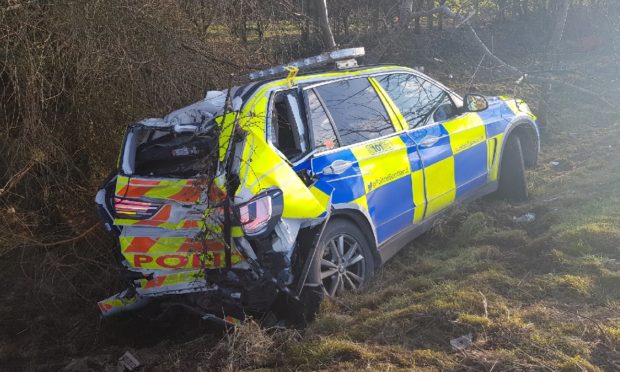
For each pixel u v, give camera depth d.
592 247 4.54
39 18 4.97
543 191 6.45
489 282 4.20
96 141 5.70
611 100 10.63
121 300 4.12
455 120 5.63
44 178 5.13
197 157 3.90
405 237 4.96
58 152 5.14
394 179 4.76
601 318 3.55
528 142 7.02
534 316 3.64
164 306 4.10
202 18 6.62
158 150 4.00
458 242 5.30
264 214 3.57
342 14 11.52
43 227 5.29
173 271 3.75
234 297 3.70
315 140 4.33
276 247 3.68
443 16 15.21
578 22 16.33
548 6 16.67
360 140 4.66
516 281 4.19
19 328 4.69
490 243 5.14
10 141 4.97
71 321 4.78
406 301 4.03
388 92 5.13
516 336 3.40
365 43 10.34
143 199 3.75
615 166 6.73
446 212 5.51
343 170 4.33
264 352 3.57
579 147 8.17
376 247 4.57
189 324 4.48
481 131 5.85
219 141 3.71
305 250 3.91
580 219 5.11
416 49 13.80
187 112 4.20
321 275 4.06
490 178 6.04
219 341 3.88
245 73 6.69
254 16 7.06
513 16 17.17
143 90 5.69
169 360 3.87
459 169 5.55
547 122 9.16
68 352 4.38
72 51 5.13
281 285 3.69
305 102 4.40
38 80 5.00
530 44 15.56
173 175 3.84
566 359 3.12
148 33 5.70
